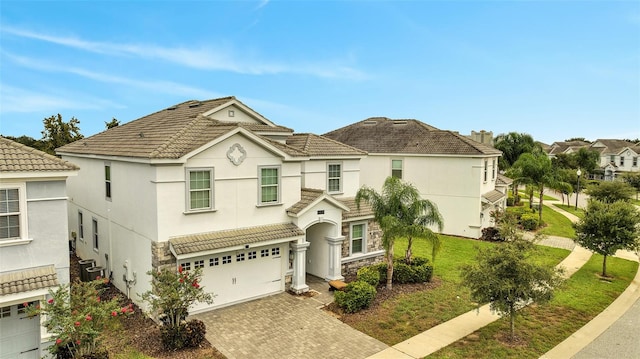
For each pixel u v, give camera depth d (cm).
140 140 1659
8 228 1069
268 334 1315
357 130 3459
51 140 3095
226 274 1526
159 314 1302
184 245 1373
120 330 1327
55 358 1094
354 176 2186
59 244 1137
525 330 1362
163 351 1192
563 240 2798
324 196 1739
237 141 1533
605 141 8700
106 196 1741
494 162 3244
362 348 1231
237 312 1484
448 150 2856
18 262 1080
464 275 1276
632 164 7712
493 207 3041
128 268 1569
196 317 1433
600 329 1392
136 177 1479
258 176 1605
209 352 1196
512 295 1216
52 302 1014
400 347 1238
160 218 1365
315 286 1777
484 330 1358
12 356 1106
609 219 1944
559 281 1238
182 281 1238
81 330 1002
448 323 1412
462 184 2823
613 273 2064
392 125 3356
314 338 1291
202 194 1465
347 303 1474
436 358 1173
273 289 1664
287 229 1647
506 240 1370
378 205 1698
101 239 1820
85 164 1956
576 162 6981
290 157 1677
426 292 1695
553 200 5144
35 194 1097
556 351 1227
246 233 1545
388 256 1709
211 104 1975
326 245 1850
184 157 1374
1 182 1044
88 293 1087
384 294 1661
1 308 1088
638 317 1508
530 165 3341
